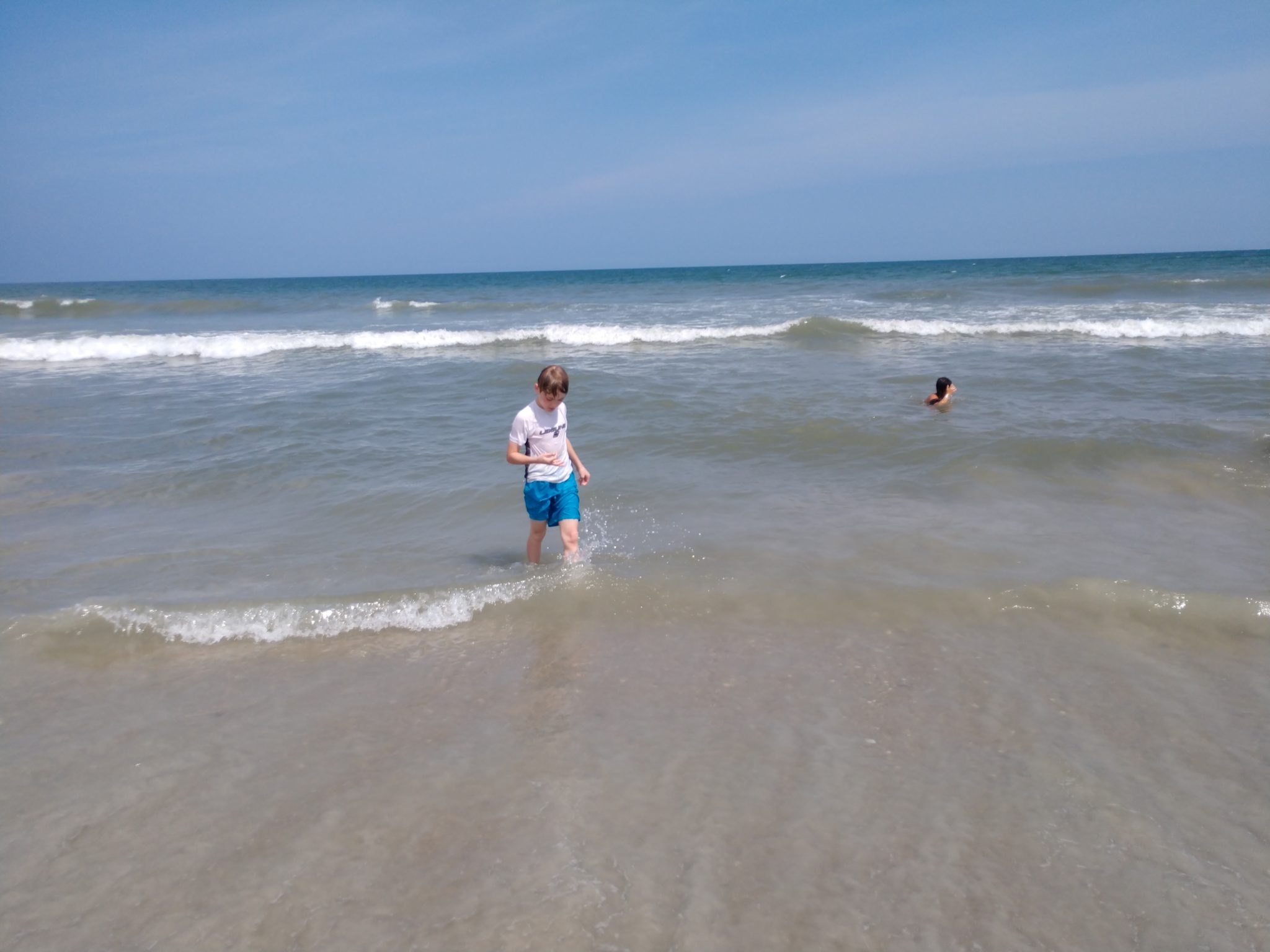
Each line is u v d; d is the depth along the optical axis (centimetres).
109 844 305
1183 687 398
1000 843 296
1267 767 336
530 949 251
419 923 263
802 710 384
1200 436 848
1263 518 638
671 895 273
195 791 335
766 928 259
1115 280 3338
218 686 421
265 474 827
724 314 2462
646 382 1230
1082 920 261
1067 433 870
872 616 477
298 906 272
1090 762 342
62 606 511
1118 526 626
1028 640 447
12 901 277
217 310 3088
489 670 431
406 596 494
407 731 375
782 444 886
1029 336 1781
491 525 672
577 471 584
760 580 526
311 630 475
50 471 846
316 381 1340
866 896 271
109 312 3014
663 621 479
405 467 841
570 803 321
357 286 6969
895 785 329
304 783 338
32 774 348
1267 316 1902
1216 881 277
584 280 6894
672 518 668
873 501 701
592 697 401
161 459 885
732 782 332
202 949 255
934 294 2872
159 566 586
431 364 1477
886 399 1087
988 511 668
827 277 5269
